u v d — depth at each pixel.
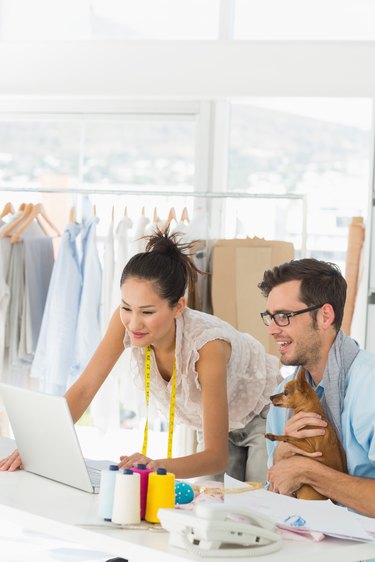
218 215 5.36
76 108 5.48
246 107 5.54
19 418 2.64
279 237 5.56
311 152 5.73
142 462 2.41
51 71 5.37
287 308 2.55
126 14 5.46
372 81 5.04
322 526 2.09
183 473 2.50
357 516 2.20
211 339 2.92
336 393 2.56
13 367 5.09
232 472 3.70
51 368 4.84
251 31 5.33
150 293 2.74
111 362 3.05
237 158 5.55
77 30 5.51
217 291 4.84
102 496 2.16
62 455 2.51
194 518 1.92
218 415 2.79
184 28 5.41
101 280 4.90
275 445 2.83
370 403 2.47
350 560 2.03
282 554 1.95
